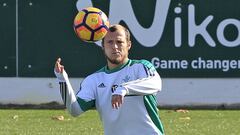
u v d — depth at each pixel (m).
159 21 51.44
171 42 51.53
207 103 52.47
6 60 52.12
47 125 42.19
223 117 47.00
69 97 17.08
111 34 17.25
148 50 51.59
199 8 51.28
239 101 52.34
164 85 52.22
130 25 51.44
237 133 39.44
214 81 52.16
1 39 51.94
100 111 17.55
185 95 52.38
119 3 51.28
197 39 51.50
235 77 51.97
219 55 51.66
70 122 43.72
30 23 51.72
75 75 51.97
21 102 52.66
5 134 38.25
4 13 51.62
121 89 16.06
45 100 52.66
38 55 52.06
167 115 47.69
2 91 52.56
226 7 51.25
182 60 51.75
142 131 17.08
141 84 16.39
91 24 19.62
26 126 41.69
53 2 51.56
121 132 17.16
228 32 51.47
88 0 51.28
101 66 51.91
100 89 17.42
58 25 51.66
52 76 52.31
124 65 17.42
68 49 51.78
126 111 17.00
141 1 51.28
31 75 52.28
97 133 38.88
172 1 51.28
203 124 43.16
